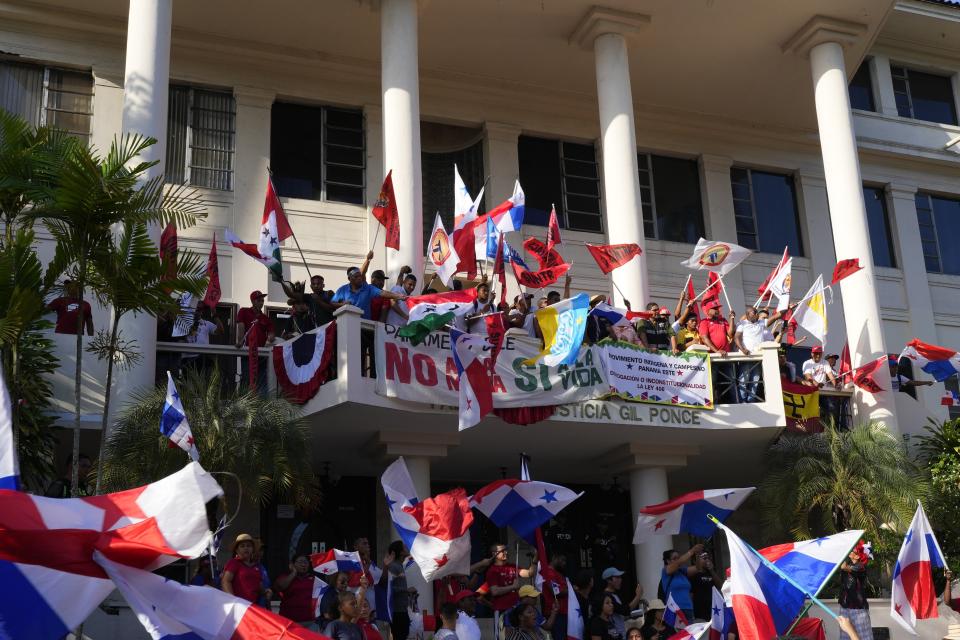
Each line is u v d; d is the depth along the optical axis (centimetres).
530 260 1967
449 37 1858
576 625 1098
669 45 1912
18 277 998
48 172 1024
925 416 1828
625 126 1758
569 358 1381
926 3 2231
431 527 1044
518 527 1159
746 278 2122
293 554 1623
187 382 1236
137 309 1063
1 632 673
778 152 2222
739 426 1540
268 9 1759
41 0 1712
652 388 1500
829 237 2209
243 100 1842
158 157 1449
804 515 1500
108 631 1039
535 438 1540
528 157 2042
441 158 2006
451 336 1326
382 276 1441
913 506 1470
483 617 1422
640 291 1666
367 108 1925
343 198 1878
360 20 1800
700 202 2158
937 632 1478
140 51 1480
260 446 1190
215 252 1554
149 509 741
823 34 1875
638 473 1622
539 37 1864
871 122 2266
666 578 1206
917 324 2191
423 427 1445
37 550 702
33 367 1251
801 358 2066
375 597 1134
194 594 739
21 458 1214
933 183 2309
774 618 948
